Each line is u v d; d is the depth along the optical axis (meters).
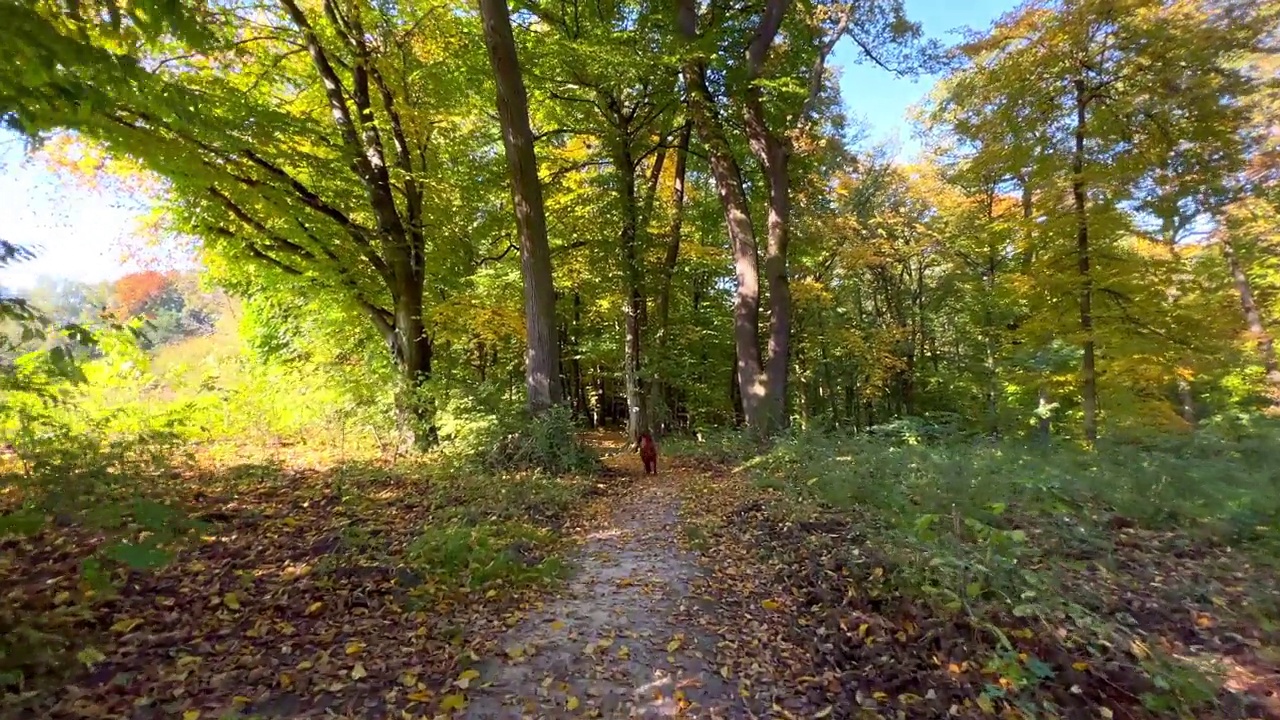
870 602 5.17
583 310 23.59
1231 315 14.35
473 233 17.81
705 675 4.26
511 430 11.56
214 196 11.44
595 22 16.31
